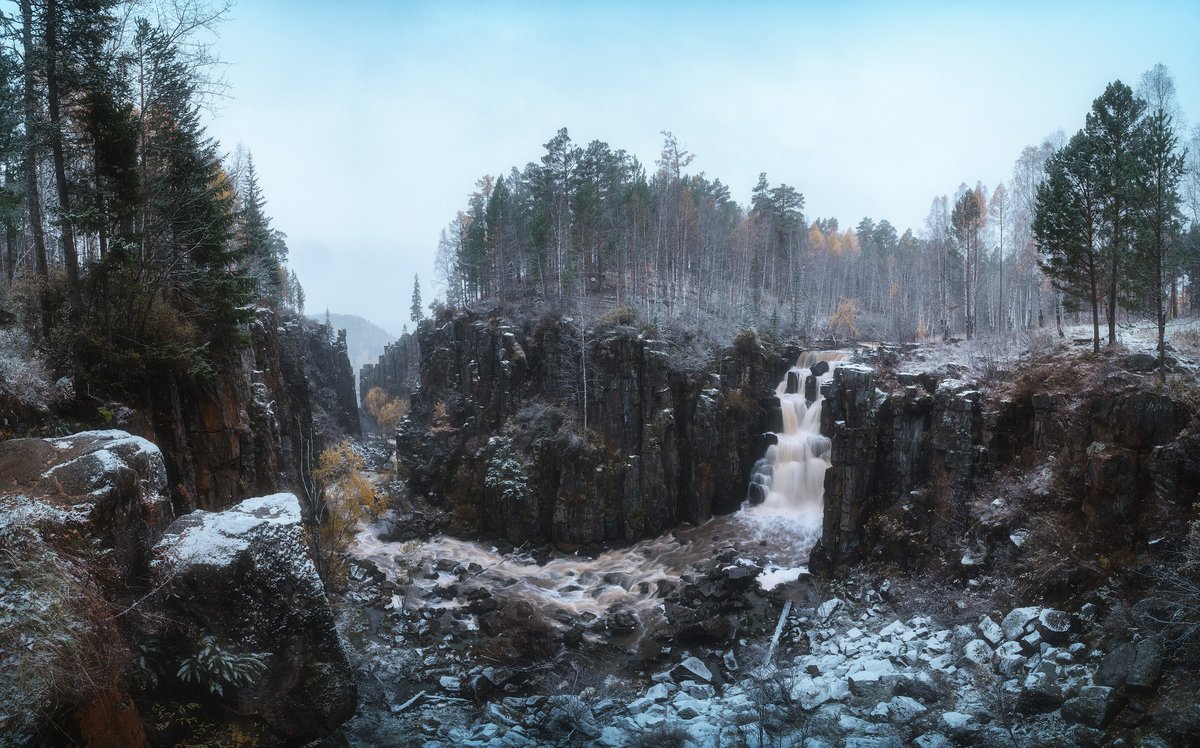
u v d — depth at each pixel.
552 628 33.66
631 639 32.91
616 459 50.19
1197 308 41.31
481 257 83.38
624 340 50.97
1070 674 20.83
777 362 57.41
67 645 11.18
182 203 26.47
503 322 61.91
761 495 50.41
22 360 19.77
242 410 32.19
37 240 23.56
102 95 22.73
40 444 14.77
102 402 21.69
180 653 14.30
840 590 33.53
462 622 34.22
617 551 47.56
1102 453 24.97
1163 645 19.25
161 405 25.95
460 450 58.62
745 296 74.06
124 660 12.44
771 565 39.97
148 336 25.20
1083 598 23.73
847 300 89.19
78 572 12.16
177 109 26.14
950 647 25.17
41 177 29.94
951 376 35.31
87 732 11.49
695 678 27.98
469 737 22.36
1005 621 24.33
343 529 35.59
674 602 36.31
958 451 31.75
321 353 92.50
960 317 71.69
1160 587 20.86
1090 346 33.38
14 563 11.34
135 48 24.28
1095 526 24.86
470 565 44.09
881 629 28.62
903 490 34.97
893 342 65.75
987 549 28.84
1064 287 35.31
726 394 52.19
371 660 28.80
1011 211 58.78
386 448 85.12
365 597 36.62
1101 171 30.52
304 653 15.94
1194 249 29.95
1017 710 19.97
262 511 16.86
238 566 14.96
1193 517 21.98
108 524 13.48
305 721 15.87
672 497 50.03
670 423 49.81
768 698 23.69
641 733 22.39
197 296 28.19
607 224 76.56
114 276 24.62
